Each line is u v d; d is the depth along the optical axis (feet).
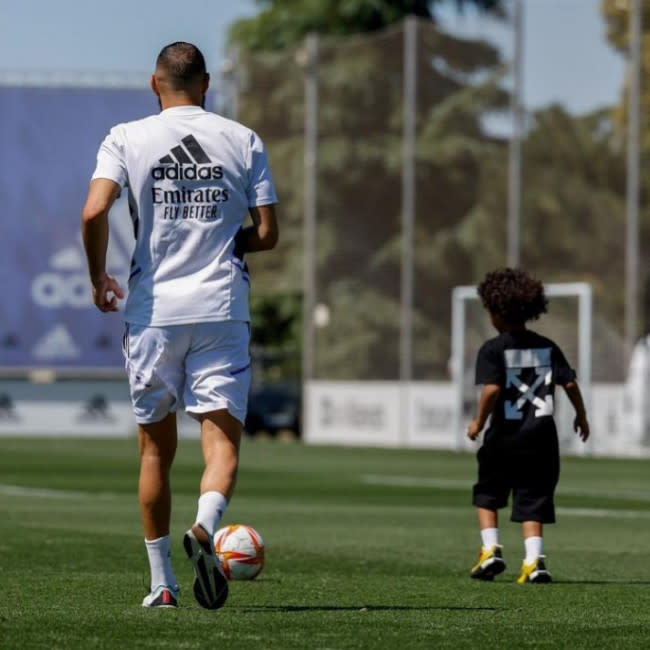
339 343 374.63
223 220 71.77
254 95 391.45
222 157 71.87
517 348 95.91
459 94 372.58
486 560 94.73
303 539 127.24
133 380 71.77
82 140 389.80
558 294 338.75
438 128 372.99
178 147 71.61
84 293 390.21
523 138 368.27
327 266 377.09
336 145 377.91
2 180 389.80
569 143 364.99
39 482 220.02
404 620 70.90
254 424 444.14
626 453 336.29
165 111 72.59
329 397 375.25
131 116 389.80
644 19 354.54
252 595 82.69
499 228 369.09
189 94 73.00
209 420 71.05
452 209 372.17
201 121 72.28
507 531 139.74
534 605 79.41
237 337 71.41
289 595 82.89
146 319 70.95
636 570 103.19
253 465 274.57
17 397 391.04
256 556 91.20
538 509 94.84
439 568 102.83
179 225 71.31
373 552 114.93
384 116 377.91
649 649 63.10
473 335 354.95
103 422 391.04
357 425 370.73
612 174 360.07
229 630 65.62
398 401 365.81
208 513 67.67
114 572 94.73
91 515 152.87
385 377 369.91
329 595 83.10
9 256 389.60
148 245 71.46
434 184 371.97
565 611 76.43
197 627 66.28
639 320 352.49
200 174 71.46
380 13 591.78
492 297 96.48
